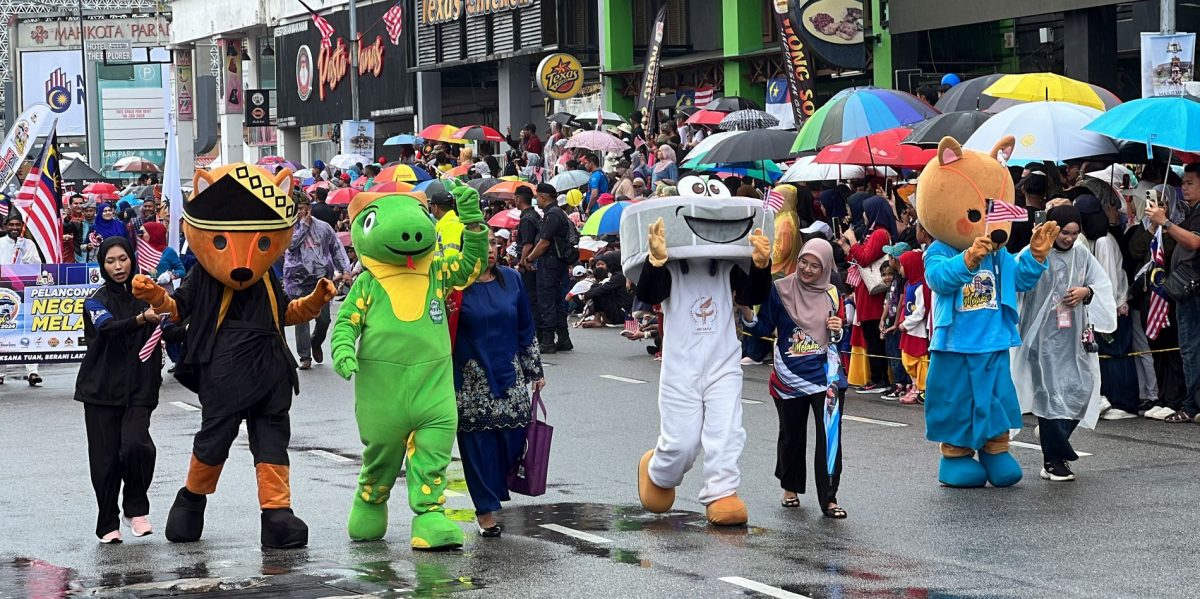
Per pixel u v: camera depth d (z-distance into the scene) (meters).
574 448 12.60
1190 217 12.67
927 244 14.26
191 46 64.06
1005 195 10.57
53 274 18.03
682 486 10.84
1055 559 8.38
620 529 9.46
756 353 17.83
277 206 9.03
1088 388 10.76
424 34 46.03
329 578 8.27
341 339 8.91
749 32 32.78
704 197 9.41
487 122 47.06
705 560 8.52
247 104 57.69
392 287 9.04
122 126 78.88
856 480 10.94
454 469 11.88
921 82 28.56
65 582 8.37
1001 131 14.49
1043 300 10.81
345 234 27.34
